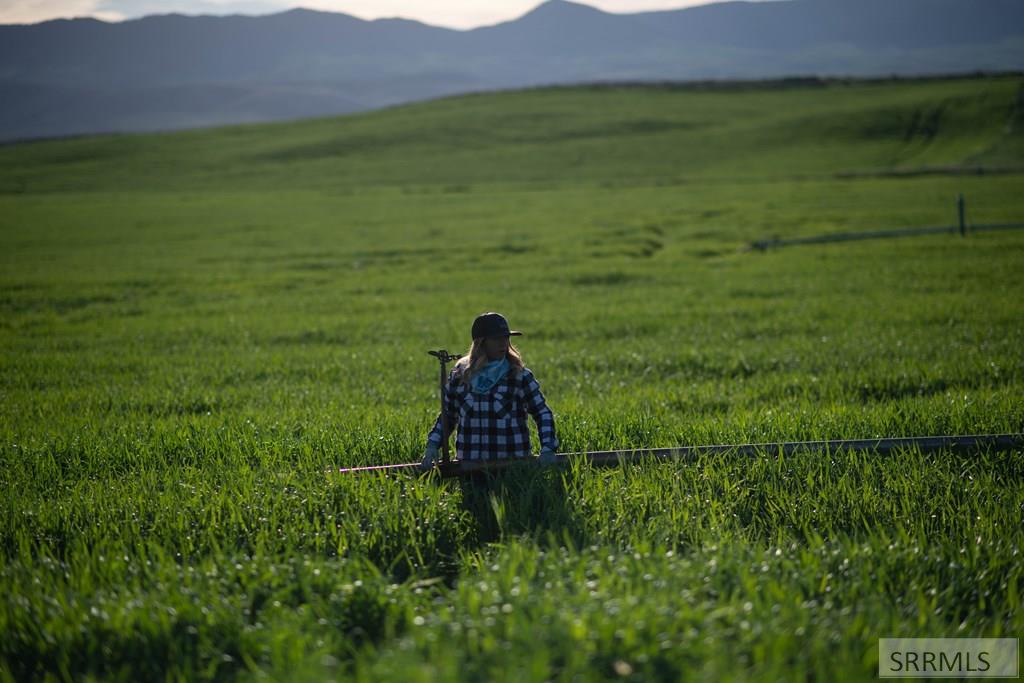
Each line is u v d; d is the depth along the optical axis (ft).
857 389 42.47
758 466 26.81
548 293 95.40
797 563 19.06
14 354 63.77
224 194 297.33
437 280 110.73
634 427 32.22
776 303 80.94
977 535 21.52
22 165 421.18
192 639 16.51
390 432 31.63
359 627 17.61
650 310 79.51
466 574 20.20
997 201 187.42
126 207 254.06
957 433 31.07
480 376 24.40
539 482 24.34
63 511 24.21
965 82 551.59
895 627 16.10
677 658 14.20
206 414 39.65
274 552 20.66
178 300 99.14
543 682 13.24
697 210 195.93
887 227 151.23
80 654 16.51
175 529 22.57
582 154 375.86
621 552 19.66
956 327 61.87
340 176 348.59
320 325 77.46
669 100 542.57
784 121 422.82
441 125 472.03
